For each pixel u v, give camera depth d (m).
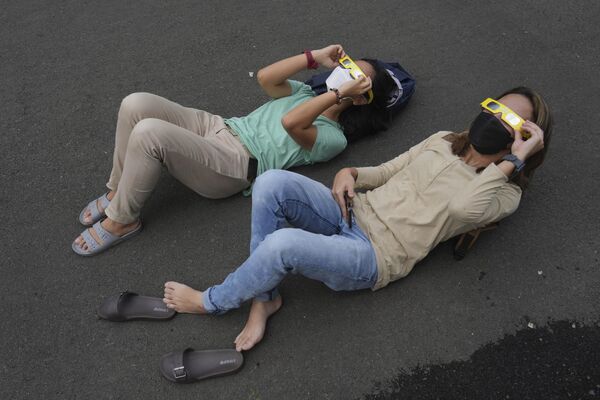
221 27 3.27
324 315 2.02
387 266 1.86
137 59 3.10
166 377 1.84
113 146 2.65
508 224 2.27
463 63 2.99
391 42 3.13
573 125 2.64
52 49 3.17
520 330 1.98
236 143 2.25
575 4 3.29
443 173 1.84
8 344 1.96
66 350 1.94
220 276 2.17
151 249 2.23
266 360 1.91
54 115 2.80
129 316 1.98
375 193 1.98
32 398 1.84
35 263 2.19
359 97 2.31
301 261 1.65
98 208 2.27
